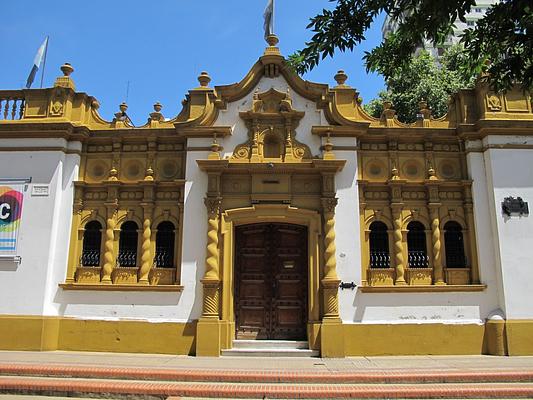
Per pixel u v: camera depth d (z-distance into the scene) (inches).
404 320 562.6
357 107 634.8
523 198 582.2
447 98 939.3
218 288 567.8
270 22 653.3
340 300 563.8
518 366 477.4
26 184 597.6
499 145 594.2
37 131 605.3
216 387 398.0
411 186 607.2
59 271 586.6
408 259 593.3
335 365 487.5
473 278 579.5
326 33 318.0
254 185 593.0
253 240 602.2
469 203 598.9
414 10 309.3
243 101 622.8
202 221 585.3
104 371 437.1
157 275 585.6
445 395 391.2
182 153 620.7
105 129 629.9
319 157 602.5
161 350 557.6
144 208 603.2
